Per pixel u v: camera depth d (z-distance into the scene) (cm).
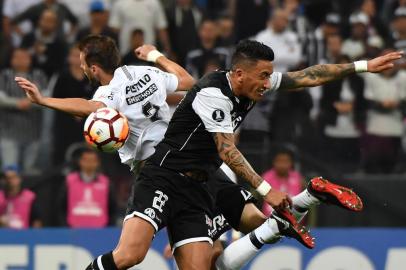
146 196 2417
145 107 2462
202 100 2355
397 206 4041
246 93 2352
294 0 4684
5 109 4106
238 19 4669
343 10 4659
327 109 4188
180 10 4488
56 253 3475
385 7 5016
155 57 2612
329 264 3516
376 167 4175
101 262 2378
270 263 3481
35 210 3872
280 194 2333
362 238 3538
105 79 2512
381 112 4191
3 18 4691
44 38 4350
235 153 2336
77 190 3816
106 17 4366
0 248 3456
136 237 2377
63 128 4062
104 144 2378
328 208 3997
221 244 2730
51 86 4241
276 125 4109
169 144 2439
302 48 4412
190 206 2450
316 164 4025
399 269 3538
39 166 4078
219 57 4309
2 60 4256
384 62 2497
